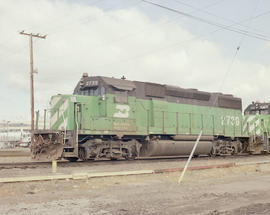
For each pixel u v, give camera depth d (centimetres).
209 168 1405
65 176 1041
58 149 1487
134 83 1780
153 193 860
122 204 717
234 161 1789
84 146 1573
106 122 1611
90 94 1694
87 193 853
